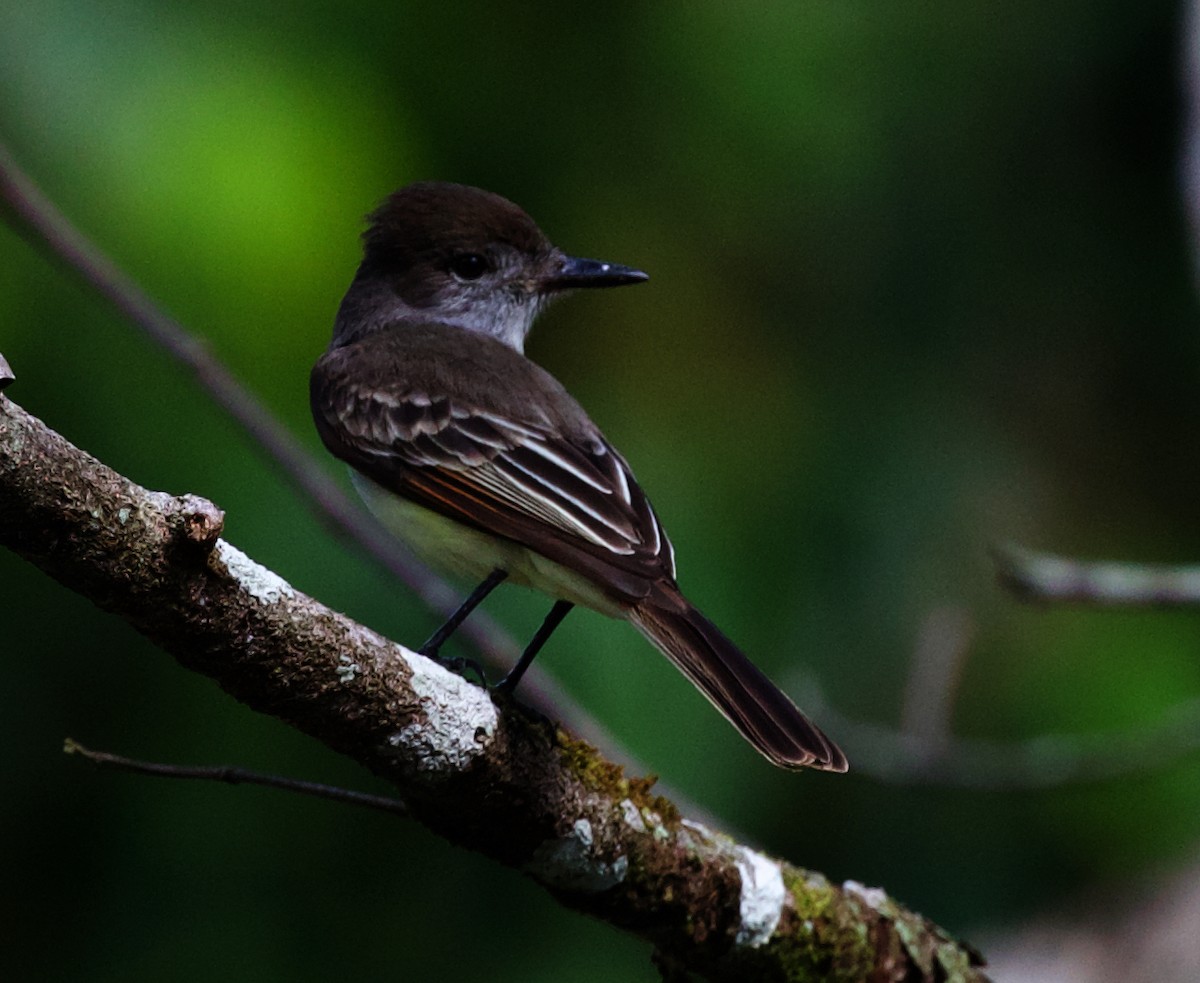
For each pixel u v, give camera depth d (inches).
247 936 398.3
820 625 431.8
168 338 354.6
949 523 451.2
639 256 468.4
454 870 408.8
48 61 372.8
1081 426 483.2
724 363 466.3
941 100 468.1
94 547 213.9
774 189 466.3
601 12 456.4
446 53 437.4
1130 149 481.1
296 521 386.3
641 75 460.4
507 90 448.8
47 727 389.4
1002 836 429.7
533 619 401.1
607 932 408.5
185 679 393.1
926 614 438.6
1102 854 430.6
